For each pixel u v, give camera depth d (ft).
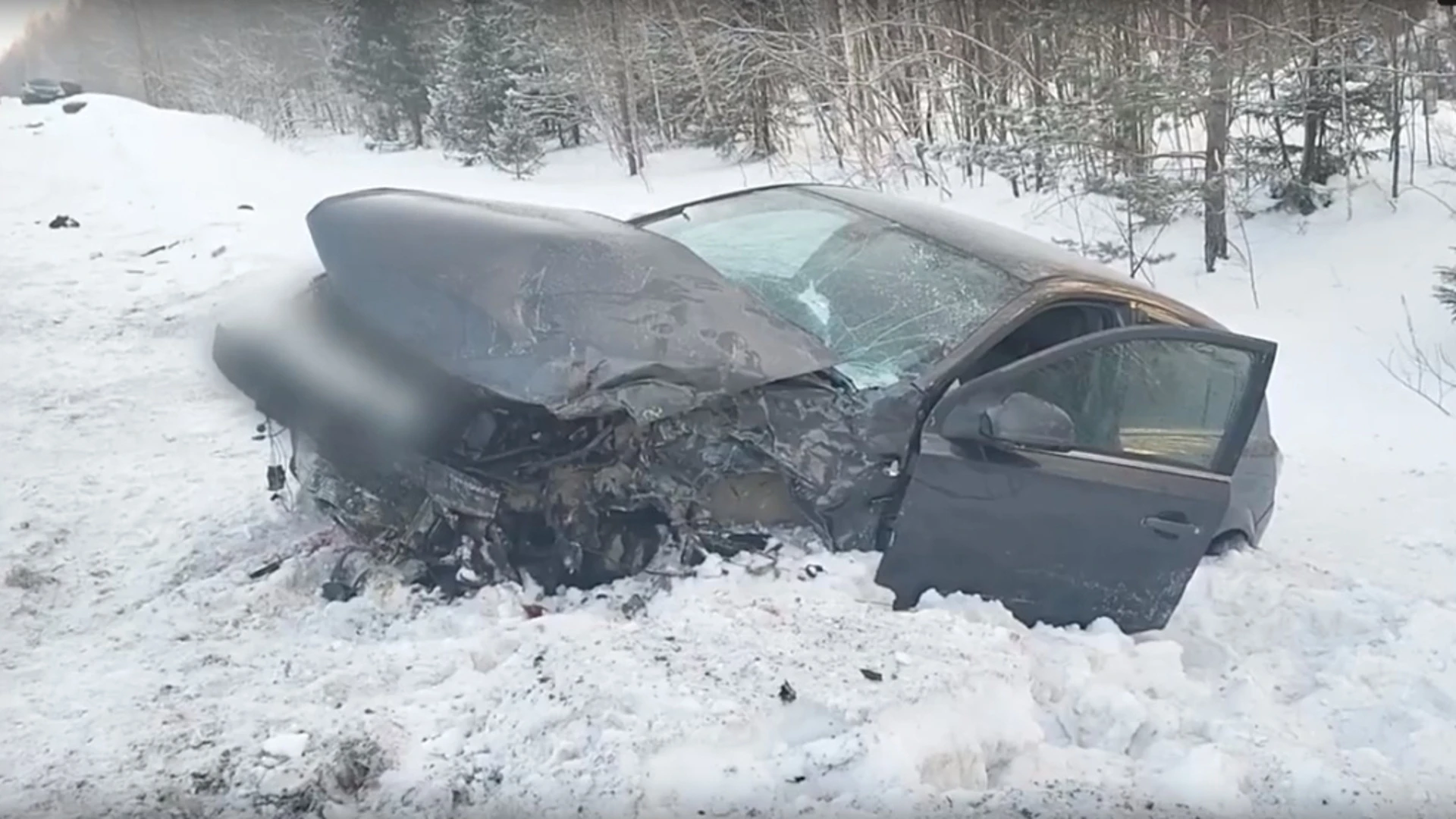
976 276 12.97
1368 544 19.03
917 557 11.18
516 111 73.56
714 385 10.40
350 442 10.84
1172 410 12.73
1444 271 30.78
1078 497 11.63
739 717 8.54
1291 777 8.79
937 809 7.89
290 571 11.82
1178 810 8.31
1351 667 11.43
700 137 75.51
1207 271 38.96
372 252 11.59
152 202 44.96
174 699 9.05
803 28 58.70
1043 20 49.52
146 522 14.61
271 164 66.03
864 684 9.19
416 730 8.45
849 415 11.14
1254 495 15.35
